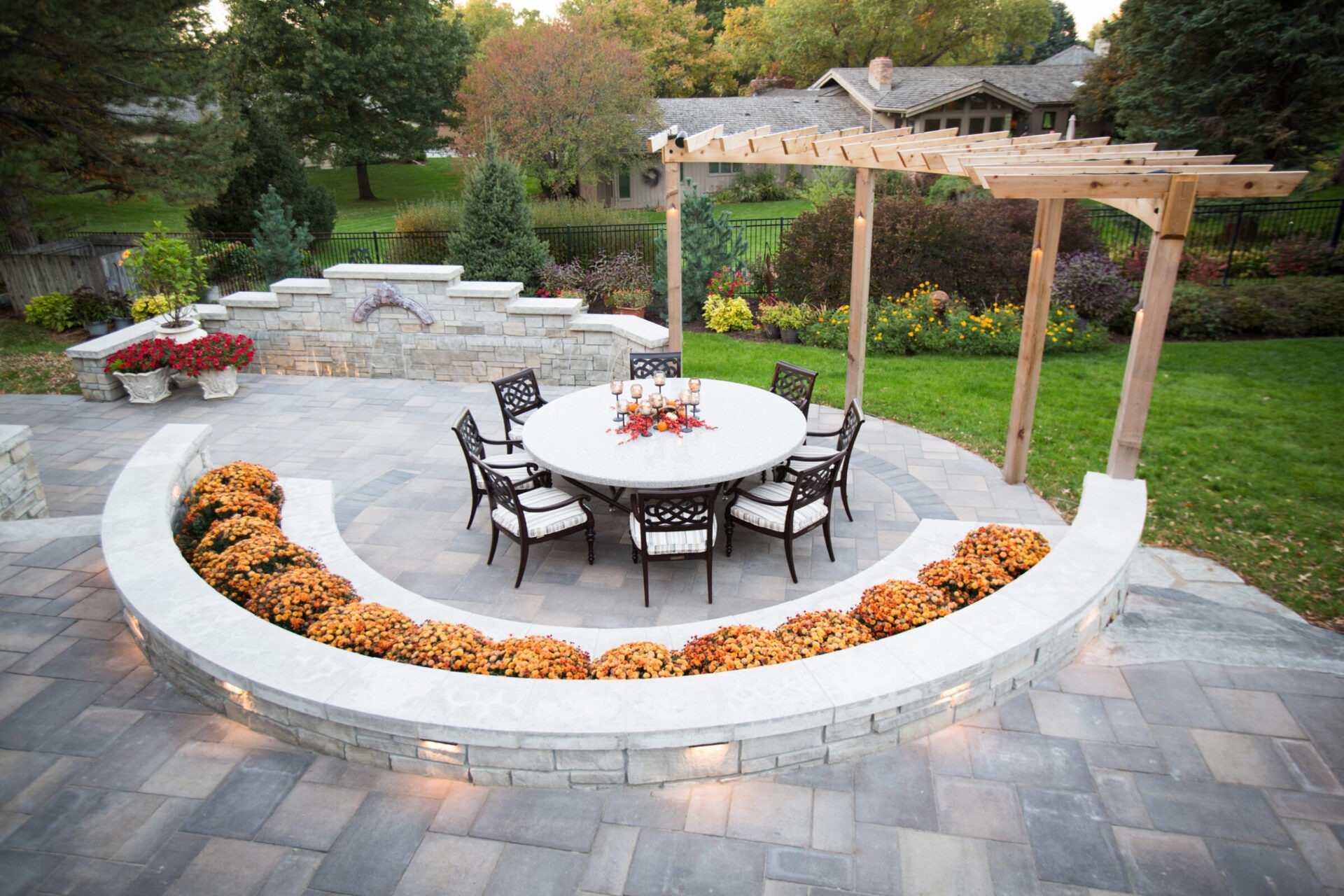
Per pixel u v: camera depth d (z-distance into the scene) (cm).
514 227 1395
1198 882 311
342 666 384
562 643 421
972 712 405
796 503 561
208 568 480
